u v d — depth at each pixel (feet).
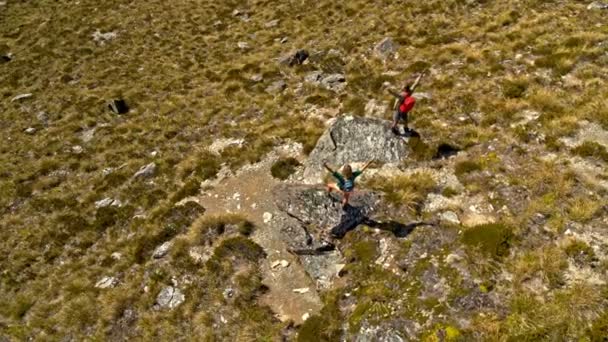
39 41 136.67
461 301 41.68
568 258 42.68
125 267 62.03
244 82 99.60
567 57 71.10
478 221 50.03
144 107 100.58
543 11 89.25
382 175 60.54
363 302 45.62
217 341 49.44
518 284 41.50
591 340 35.99
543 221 46.83
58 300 61.52
